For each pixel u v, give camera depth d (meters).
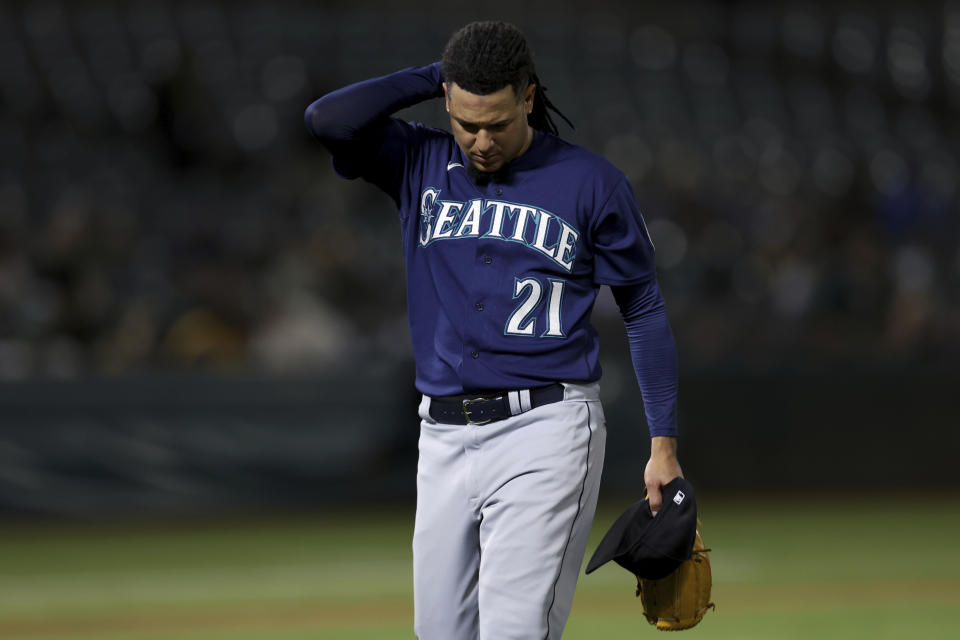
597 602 28.14
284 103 64.25
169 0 71.00
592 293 12.73
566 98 70.25
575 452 12.32
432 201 12.84
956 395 49.56
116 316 45.78
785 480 47.78
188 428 41.47
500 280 12.34
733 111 73.56
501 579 12.09
